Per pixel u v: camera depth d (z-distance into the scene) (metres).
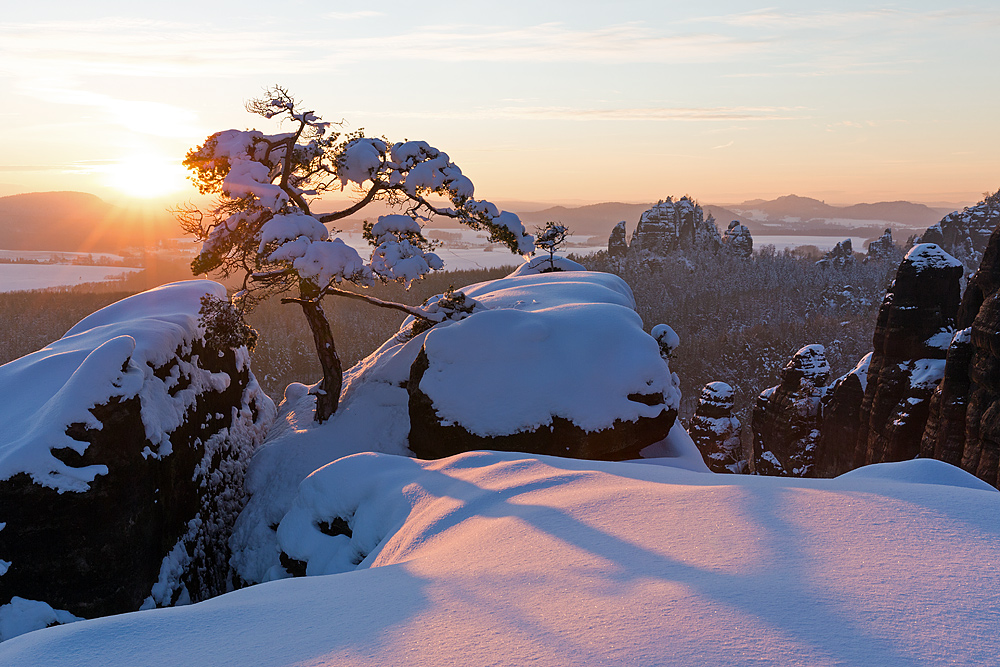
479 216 19.14
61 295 144.62
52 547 11.09
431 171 18.34
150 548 12.68
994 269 24.38
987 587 3.65
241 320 17.44
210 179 17.77
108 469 11.41
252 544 15.78
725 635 3.23
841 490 5.85
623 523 5.55
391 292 131.25
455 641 3.49
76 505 11.09
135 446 12.09
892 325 31.95
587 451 16.44
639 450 18.28
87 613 11.37
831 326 103.56
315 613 4.22
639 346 17.97
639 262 160.62
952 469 7.23
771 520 5.13
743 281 145.38
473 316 18.12
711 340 104.81
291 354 96.00
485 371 16.94
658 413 17.27
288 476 17.28
